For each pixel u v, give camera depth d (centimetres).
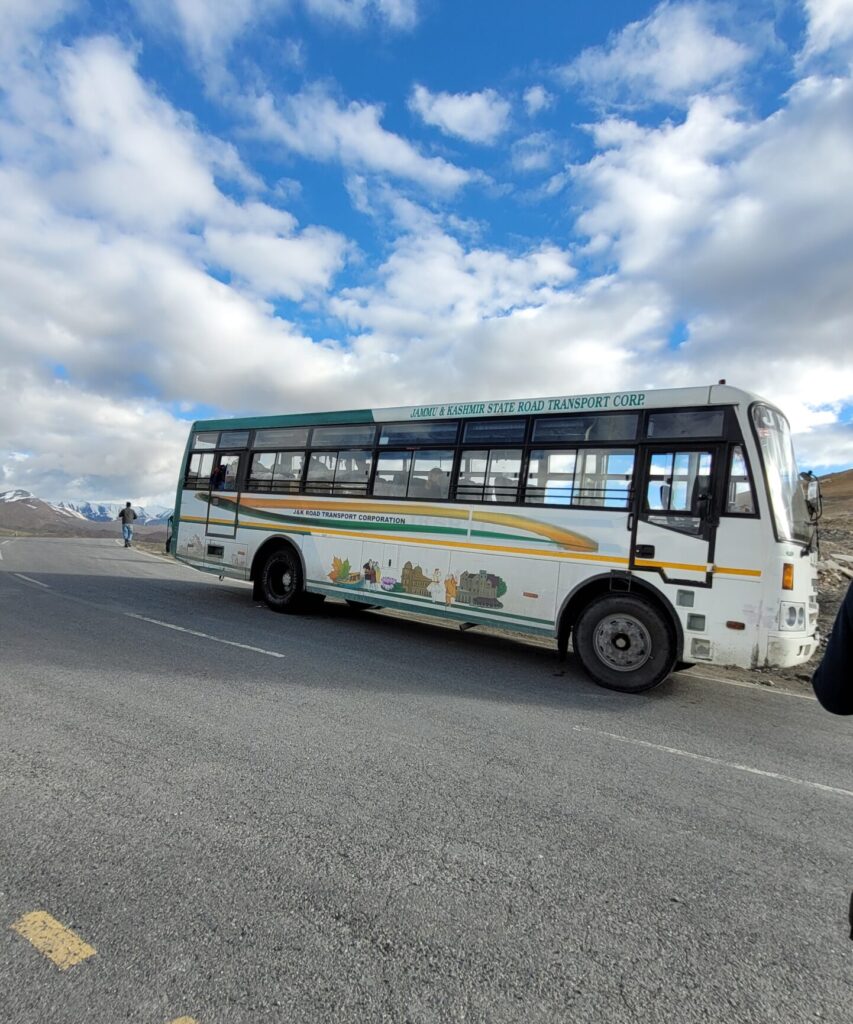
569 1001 207
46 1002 195
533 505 760
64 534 4662
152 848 286
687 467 662
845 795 405
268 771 379
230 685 563
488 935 239
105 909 241
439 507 845
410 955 225
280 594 1038
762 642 604
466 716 523
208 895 253
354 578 929
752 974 226
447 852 298
